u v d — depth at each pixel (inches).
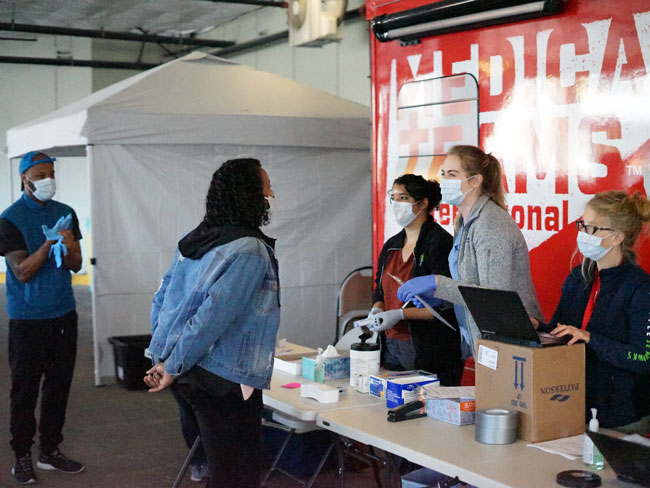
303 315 255.3
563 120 133.7
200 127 232.7
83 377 247.1
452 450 83.8
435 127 158.4
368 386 112.7
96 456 168.6
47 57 560.1
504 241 103.4
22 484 149.3
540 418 86.7
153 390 94.4
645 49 120.7
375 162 175.6
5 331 340.8
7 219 144.2
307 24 360.5
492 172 108.9
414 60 162.6
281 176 249.6
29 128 266.7
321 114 251.9
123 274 233.8
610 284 96.6
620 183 125.4
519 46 140.4
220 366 90.4
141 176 232.4
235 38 534.6
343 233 260.4
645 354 92.1
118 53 580.1
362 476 149.7
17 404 147.9
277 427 140.9
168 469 159.6
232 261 89.3
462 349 124.6
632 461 71.7
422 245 126.9
